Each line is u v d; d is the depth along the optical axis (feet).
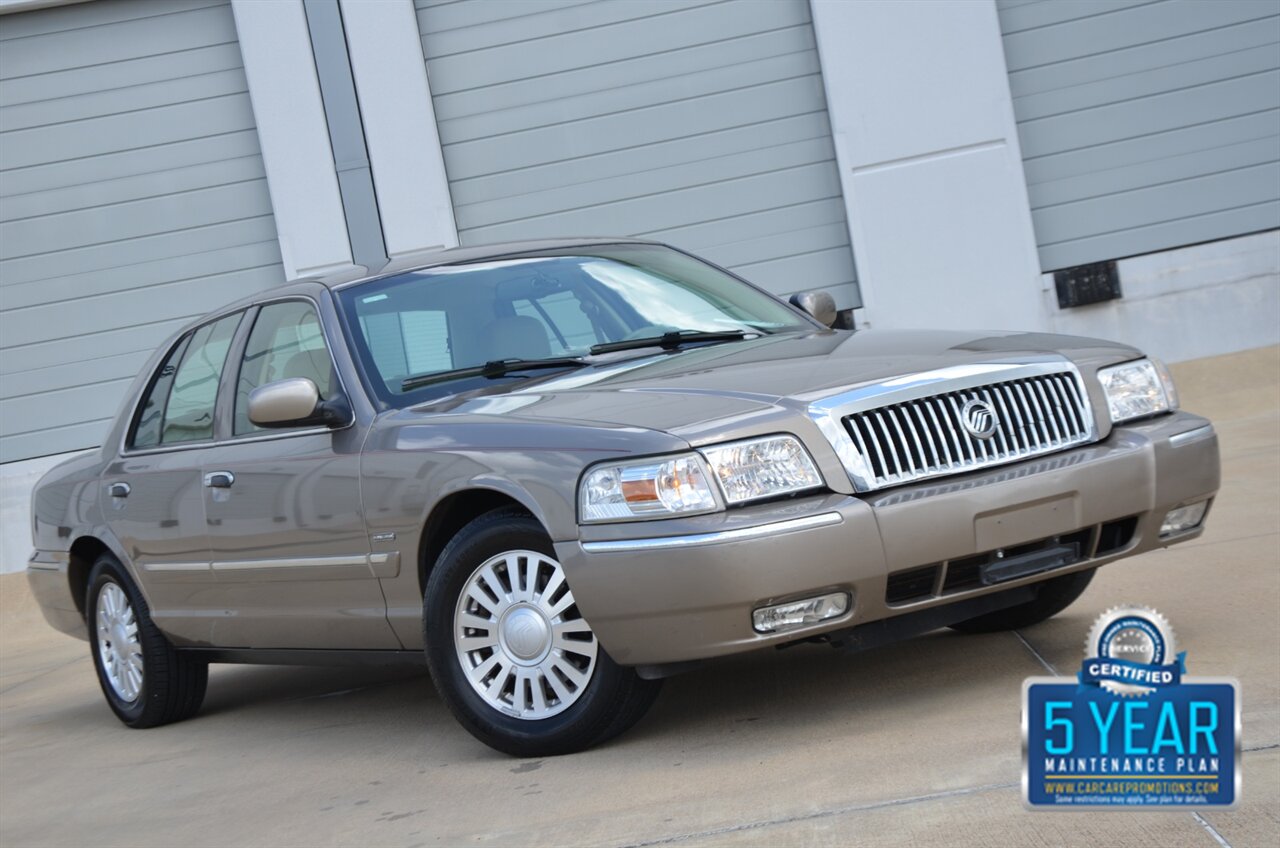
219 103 37.45
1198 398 35.27
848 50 36.63
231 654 17.07
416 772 13.41
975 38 36.52
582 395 13.10
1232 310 37.01
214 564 16.26
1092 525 12.23
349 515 14.10
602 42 37.37
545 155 37.50
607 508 11.69
